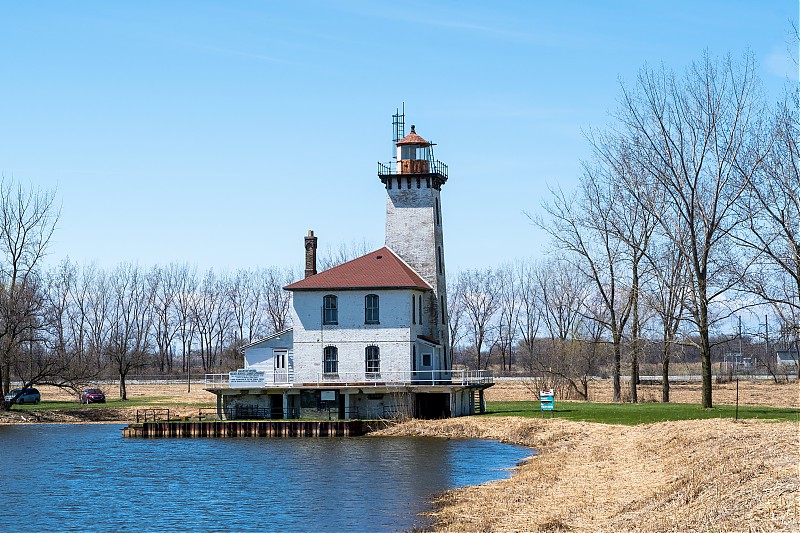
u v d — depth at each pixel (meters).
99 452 77.62
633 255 97.94
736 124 75.62
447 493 52.03
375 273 96.31
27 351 131.50
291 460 69.38
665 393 100.94
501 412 94.88
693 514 36.41
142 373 183.62
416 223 102.19
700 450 51.97
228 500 53.34
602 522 39.81
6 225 121.88
